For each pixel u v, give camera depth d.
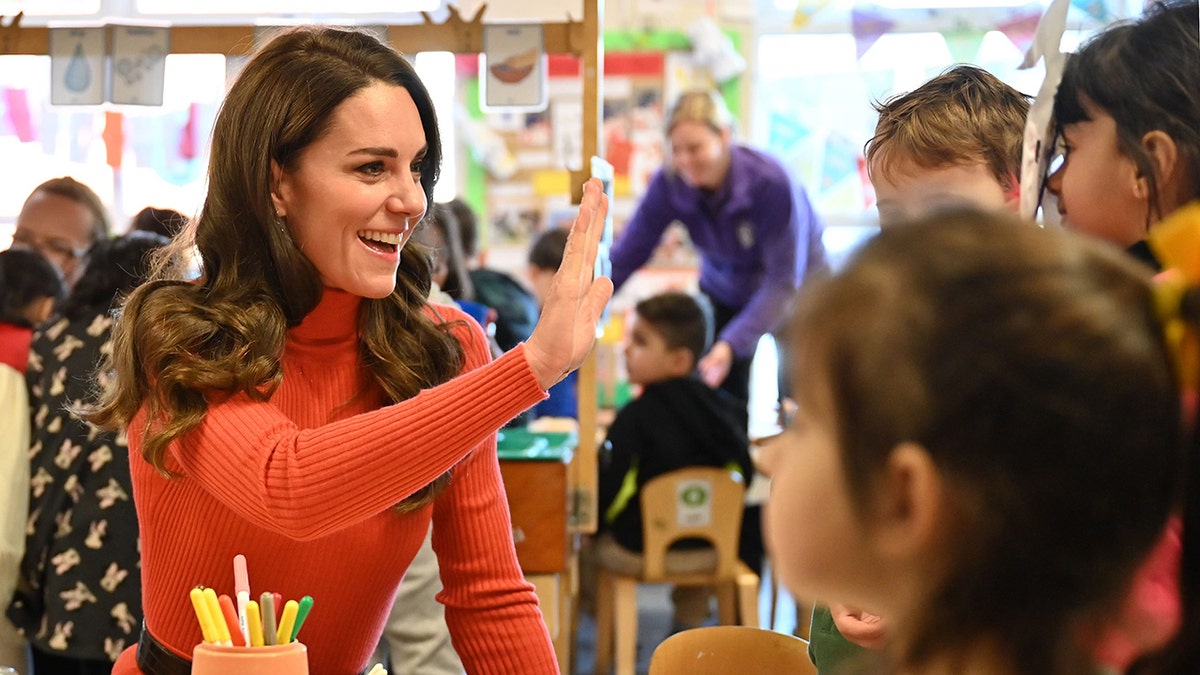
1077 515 0.55
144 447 1.17
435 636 2.07
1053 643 0.57
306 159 1.22
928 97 1.33
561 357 1.12
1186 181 1.00
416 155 1.28
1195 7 1.02
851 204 5.43
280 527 1.13
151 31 2.55
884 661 0.63
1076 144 1.06
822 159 5.46
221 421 1.16
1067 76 1.07
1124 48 1.03
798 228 4.04
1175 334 0.57
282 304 1.26
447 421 1.10
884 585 0.61
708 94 4.06
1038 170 1.11
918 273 0.58
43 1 4.77
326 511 1.10
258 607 1.12
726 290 4.22
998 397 0.54
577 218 1.17
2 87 5.13
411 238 1.43
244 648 1.08
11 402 2.20
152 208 2.73
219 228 1.25
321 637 1.31
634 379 3.78
